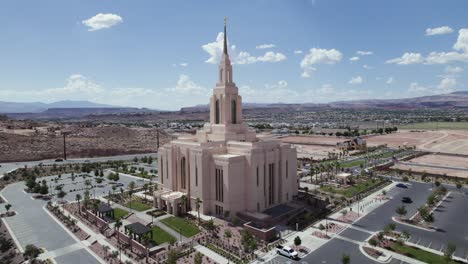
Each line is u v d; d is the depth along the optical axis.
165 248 91.94
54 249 93.81
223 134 127.75
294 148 135.50
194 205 120.56
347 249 88.94
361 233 99.69
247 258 84.94
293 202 130.12
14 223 114.75
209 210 118.75
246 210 116.19
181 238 97.69
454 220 109.31
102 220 109.00
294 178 135.75
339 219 111.75
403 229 102.31
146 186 154.12
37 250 85.12
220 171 114.00
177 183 130.25
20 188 165.75
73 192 156.88
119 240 98.31
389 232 98.75
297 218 112.75
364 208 123.31
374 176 175.75
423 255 84.56
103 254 90.12
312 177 175.00
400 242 89.69
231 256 86.25
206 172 117.19
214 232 101.19
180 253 87.88
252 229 99.00
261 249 90.00
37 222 115.69
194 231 102.31
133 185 151.88
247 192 116.06
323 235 98.50
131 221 111.94
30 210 129.38
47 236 103.19
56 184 172.12
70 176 193.38
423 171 183.62
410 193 143.38
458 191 145.00
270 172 124.31
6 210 129.12
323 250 88.62
